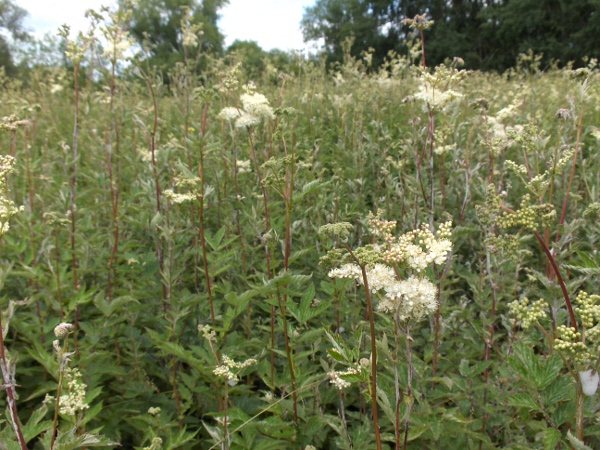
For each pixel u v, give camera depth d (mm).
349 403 3236
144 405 3260
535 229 2105
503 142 4004
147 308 3744
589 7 28797
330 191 5180
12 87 8391
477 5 38906
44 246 3705
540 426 2064
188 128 4504
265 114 3871
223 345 3328
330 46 40875
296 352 3182
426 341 3529
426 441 2746
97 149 6223
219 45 23812
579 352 1735
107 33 4473
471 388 2508
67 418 2264
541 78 9688
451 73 3797
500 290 3443
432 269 2803
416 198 4125
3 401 3148
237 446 2637
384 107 7805
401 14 40938
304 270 4320
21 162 5684
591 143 6094
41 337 3480
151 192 4465
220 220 4766
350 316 3715
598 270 1898
